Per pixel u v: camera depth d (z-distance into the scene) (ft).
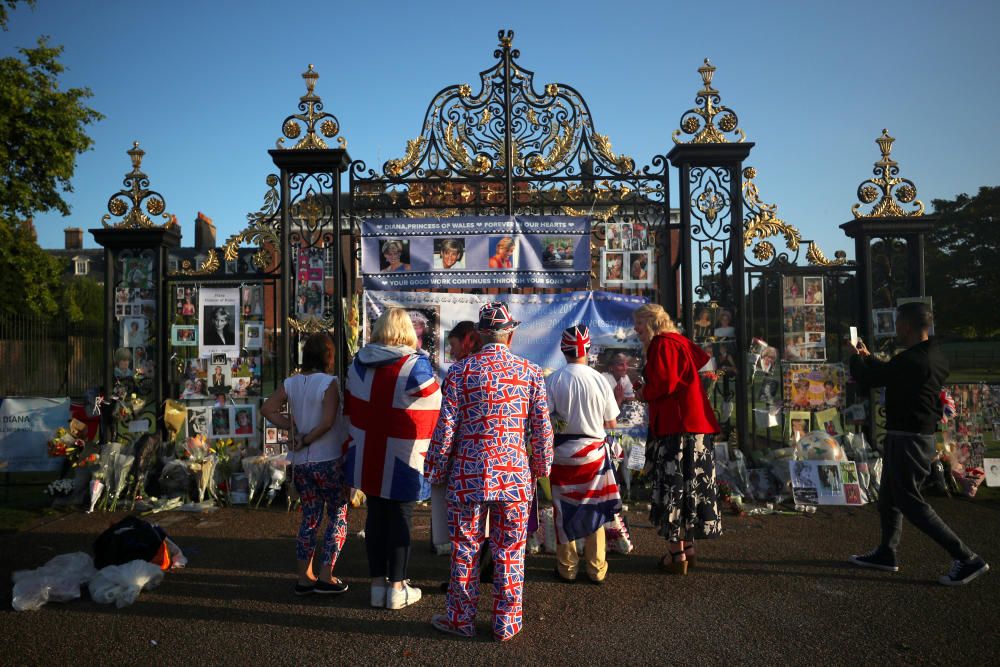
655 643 10.89
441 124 23.31
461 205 23.49
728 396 22.81
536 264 22.74
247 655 10.56
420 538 17.66
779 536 17.34
